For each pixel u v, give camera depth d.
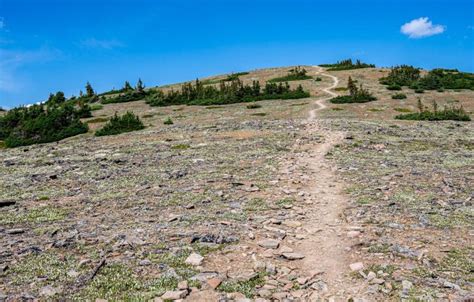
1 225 13.79
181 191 17.84
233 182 19.03
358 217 13.66
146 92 85.00
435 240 11.57
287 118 46.31
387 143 29.28
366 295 8.57
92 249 11.38
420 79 78.88
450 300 8.24
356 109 53.34
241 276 9.57
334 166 22.03
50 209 15.69
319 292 8.80
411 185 17.89
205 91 75.44
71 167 24.16
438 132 35.16
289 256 10.56
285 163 23.22
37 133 47.81
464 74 87.44
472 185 17.77
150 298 8.62
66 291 8.95
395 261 10.23
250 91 72.69
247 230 12.66
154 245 11.55
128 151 29.44
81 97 91.75
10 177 22.00
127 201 16.53
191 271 9.86
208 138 33.88
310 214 14.40
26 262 10.50
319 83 85.88
